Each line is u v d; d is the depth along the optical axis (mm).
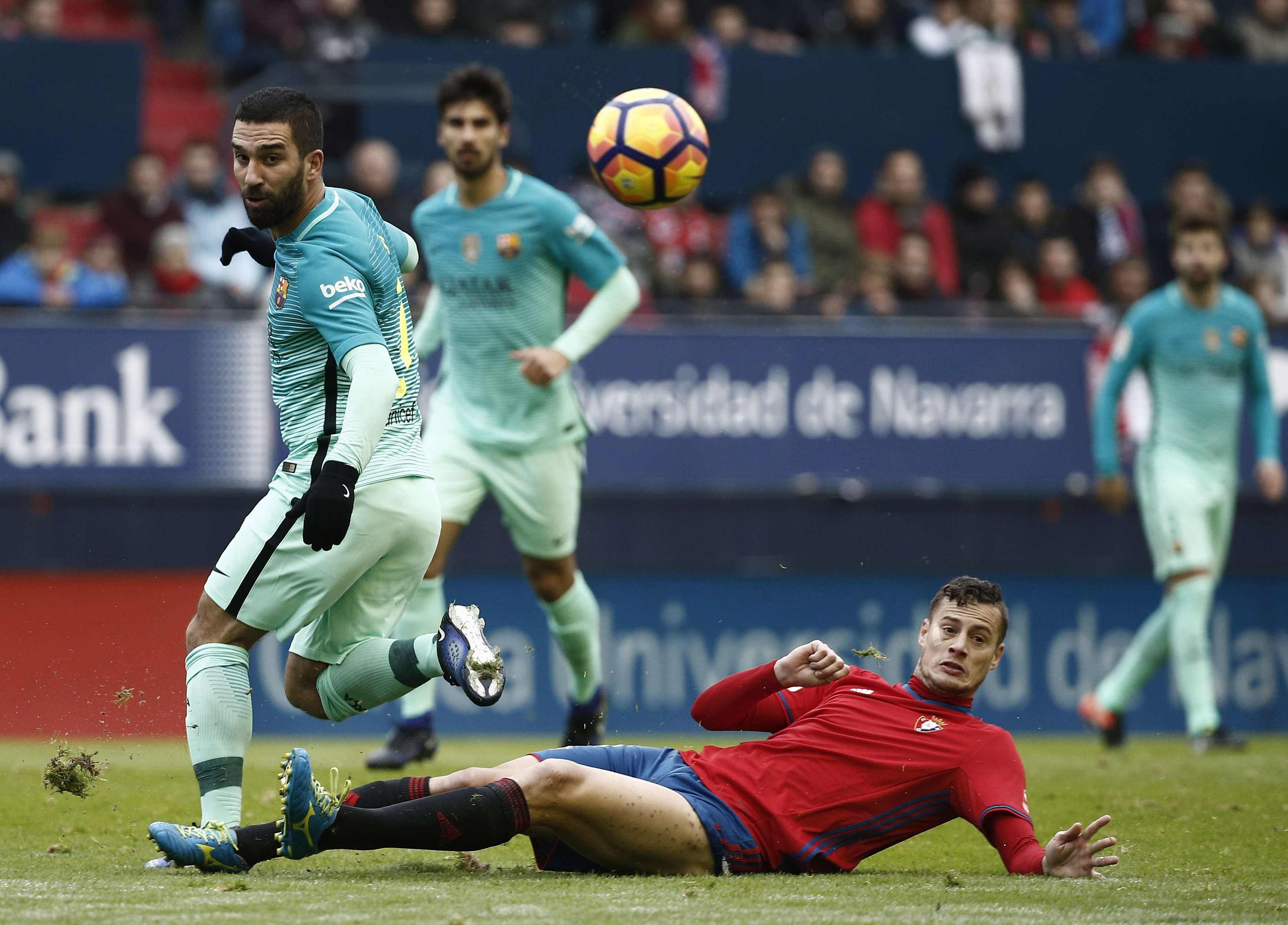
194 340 39156
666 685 40719
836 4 54062
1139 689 35312
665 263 46438
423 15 49656
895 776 16156
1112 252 50344
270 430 39250
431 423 27312
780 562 41219
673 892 14617
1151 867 17469
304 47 51906
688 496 40875
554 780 15242
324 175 47500
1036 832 20672
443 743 36438
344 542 16609
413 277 40438
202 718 16406
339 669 17422
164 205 45406
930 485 41688
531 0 51562
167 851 15555
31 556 38312
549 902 13906
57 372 38656
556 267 26578
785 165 50656
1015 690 42031
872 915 13500
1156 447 34125
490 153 26047
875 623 41594
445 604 39812
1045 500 42219
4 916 13031
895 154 48125
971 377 41906
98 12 58000
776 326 41375
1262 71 53250
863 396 41531
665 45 49875
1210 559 33812
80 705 38031
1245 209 53375
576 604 27703
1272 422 34906
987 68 51656
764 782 16125
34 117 49031
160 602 38781
